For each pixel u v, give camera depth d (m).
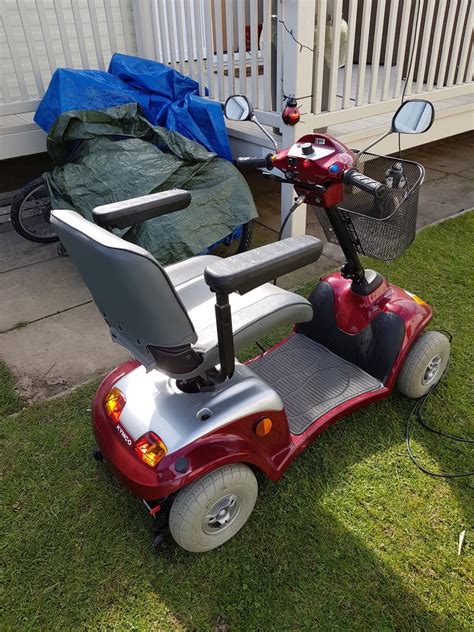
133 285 1.25
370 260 3.41
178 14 4.10
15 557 1.73
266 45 3.27
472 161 5.41
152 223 2.98
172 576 1.67
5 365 2.64
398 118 1.79
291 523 1.81
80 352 2.73
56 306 3.15
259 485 1.94
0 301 3.21
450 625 1.52
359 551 1.72
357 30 5.50
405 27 3.61
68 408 2.34
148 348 1.48
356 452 2.07
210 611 1.58
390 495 1.90
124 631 1.54
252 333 1.56
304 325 2.38
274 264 1.32
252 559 1.71
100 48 4.07
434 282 3.19
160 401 1.67
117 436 1.67
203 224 3.09
